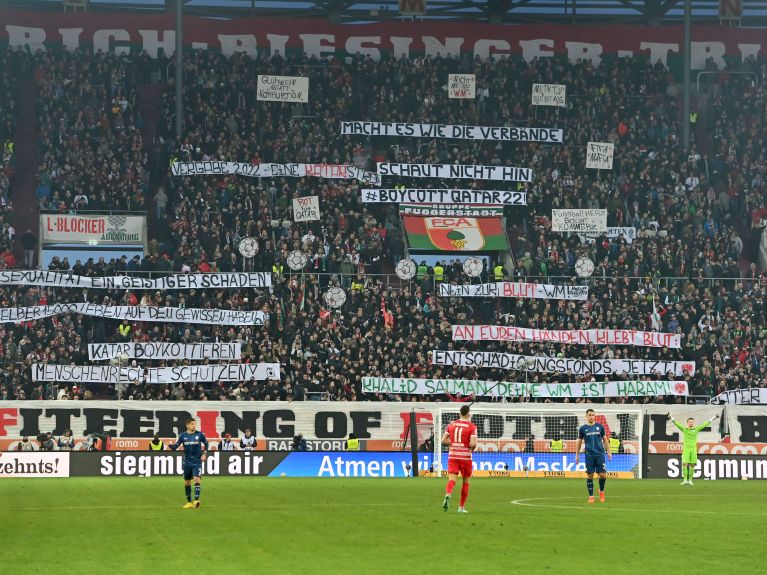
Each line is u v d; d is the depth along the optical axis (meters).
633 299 90.31
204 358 82.50
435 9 116.56
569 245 96.25
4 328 83.50
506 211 101.94
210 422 77.62
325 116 104.12
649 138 106.88
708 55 116.06
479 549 28.59
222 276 86.44
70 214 93.25
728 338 87.69
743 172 104.44
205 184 96.62
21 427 75.75
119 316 83.19
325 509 42.22
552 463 78.00
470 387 82.25
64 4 109.19
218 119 101.19
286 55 111.75
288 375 82.12
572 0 118.19
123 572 24.31
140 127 101.38
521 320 88.06
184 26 110.25
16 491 54.75
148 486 59.25
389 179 102.31
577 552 28.08
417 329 86.00
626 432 78.56
